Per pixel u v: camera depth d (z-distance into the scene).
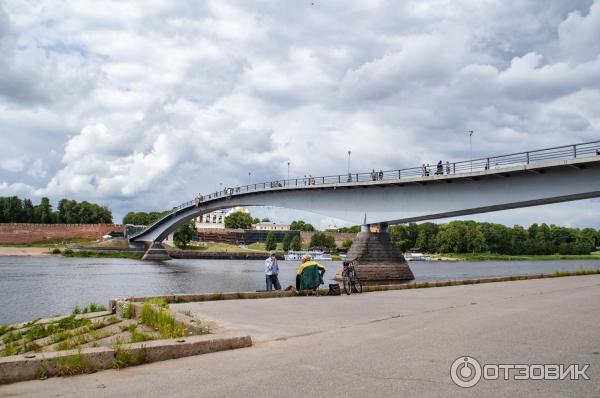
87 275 70.00
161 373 8.25
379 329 12.20
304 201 74.25
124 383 7.65
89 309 23.28
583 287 25.12
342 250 197.50
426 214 56.44
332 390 6.94
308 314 15.30
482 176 49.59
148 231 149.12
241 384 7.36
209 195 107.38
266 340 11.09
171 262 126.94
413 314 14.98
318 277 23.28
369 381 7.38
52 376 8.23
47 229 169.25
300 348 10.05
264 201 85.25
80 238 173.00
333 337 11.23
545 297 19.66
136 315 15.52
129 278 66.69
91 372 8.48
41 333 16.14
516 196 47.66
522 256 198.62
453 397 6.60
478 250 194.62
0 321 28.59
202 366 8.67
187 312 15.09
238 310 16.36
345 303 18.67
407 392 6.82
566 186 43.81
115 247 154.12
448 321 13.16
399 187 59.94
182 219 124.19
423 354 9.09
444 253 197.50
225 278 69.94
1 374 7.83
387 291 25.27
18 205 195.25
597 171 41.91
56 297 41.91
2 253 138.75
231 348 10.23
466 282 30.02
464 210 52.78
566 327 11.84
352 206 65.88
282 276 75.50
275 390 7.00
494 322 12.73
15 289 48.41
